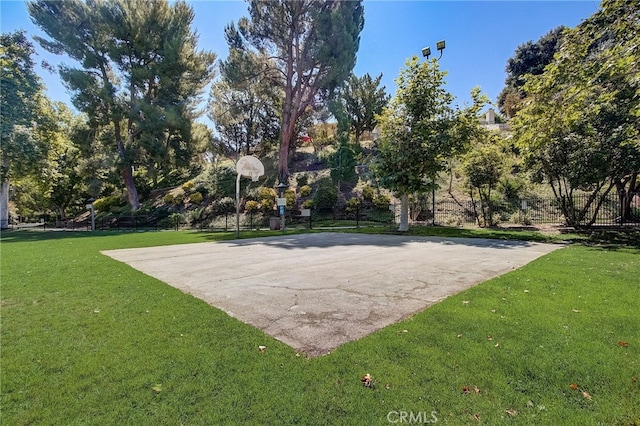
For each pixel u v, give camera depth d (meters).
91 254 7.97
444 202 16.97
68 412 1.86
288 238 11.12
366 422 1.75
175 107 22.45
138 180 27.19
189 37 23.33
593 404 1.85
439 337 2.71
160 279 5.13
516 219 13.75
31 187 26.84
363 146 25.77
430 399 1.93
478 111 11.55
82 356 2.51
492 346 2.54
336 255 7.21
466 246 8.34
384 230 12.72
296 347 2.62
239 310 3.55
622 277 4.66
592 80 4.55
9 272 5.68
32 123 18.69
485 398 1.93
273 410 1.85
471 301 3.62
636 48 4.03
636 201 13.32
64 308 3.68
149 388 2.08
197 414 1.83
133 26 20.97
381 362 2.34
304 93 22.20
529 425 1.70
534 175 11.02
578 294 3.83
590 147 9.15
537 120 5.59
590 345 2.52
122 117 21.78
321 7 18.89
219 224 19.02
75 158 25.81
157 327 3.07
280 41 19.86
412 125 11.80
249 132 26.16
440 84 11.69
